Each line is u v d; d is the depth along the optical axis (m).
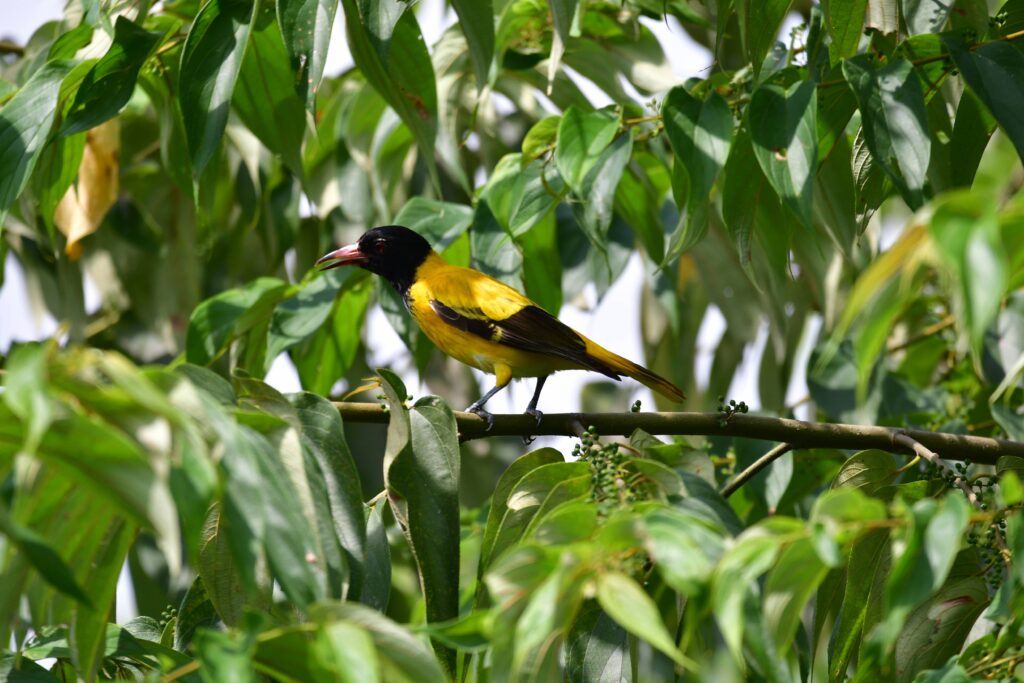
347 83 14.17
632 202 11.88
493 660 5.17
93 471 4.59
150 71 10.76
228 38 8.38
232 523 4.94
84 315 13.25
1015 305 12.09
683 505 6.62
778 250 9.20
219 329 11.13
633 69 12.83
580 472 7.24
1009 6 8.77
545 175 9.25
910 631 7.16
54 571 4.66
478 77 8.66
